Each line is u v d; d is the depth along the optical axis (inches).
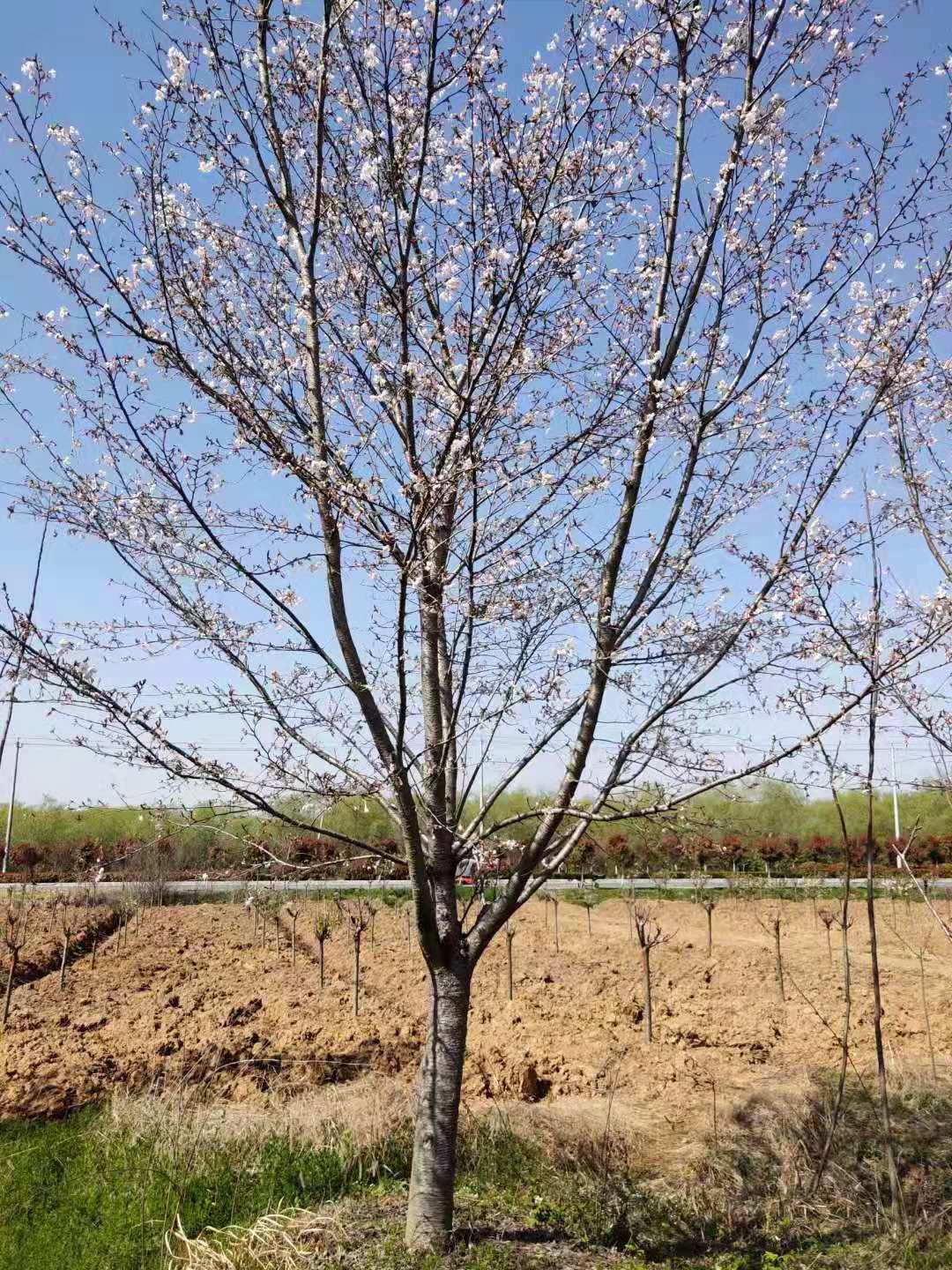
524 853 176.6
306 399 184.7
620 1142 214.5
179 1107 230.4
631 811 165.3
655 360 171.9
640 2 172.2
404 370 151.3
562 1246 168.7
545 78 173.2
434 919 166.7
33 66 147.6
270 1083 256.1
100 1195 192.2
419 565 160.4
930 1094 237.1
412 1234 165.2
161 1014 327.0
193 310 162.1
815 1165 204.7
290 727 159.6
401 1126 220.4
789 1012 320.5
